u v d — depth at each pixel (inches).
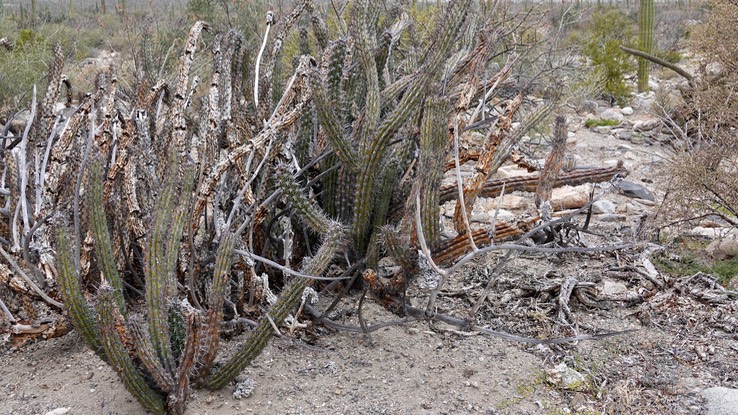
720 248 183.3
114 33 445.1
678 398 124.6
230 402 117.6
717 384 128.4
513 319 148.3
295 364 129.9
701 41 260.8
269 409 116.4
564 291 152.8
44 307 144.6
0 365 131.3
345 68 163.2
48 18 617.6
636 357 137.9
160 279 108.8
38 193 141.9
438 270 113.5
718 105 211.6
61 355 134.1
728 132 208.2
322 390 122.2
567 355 136.3
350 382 124.7
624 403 122.3
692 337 144.7
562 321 145.8
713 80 260.2
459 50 179.5
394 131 127.9
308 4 175.3
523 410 119.4
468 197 125.9
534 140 303.4
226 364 118.0
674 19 846.5
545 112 145.0
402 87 154.1
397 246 123.7
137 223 136.2
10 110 244.5
